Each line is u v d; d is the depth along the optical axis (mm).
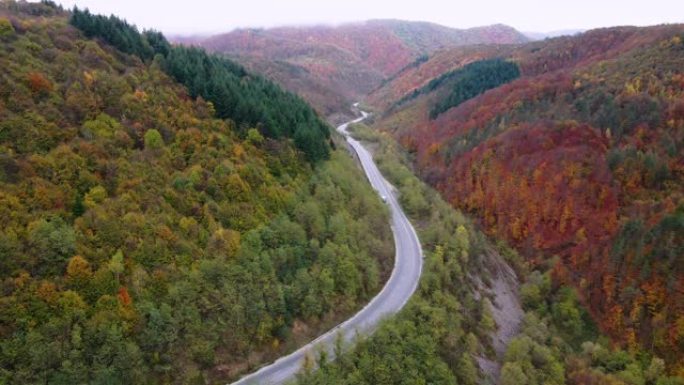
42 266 34875
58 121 45812
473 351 54312
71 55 56125
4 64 47438
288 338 45969
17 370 30594
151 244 40719
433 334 50156
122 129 50281
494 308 67625
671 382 62656
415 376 44531
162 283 39281
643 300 74812
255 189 55906
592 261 85562
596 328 77188
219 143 58219
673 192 88812
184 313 39094
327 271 52062
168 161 50719
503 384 51562
